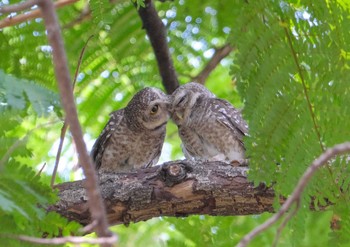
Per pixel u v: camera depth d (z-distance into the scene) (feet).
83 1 45.09
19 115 26.17
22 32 40.34
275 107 30.01
